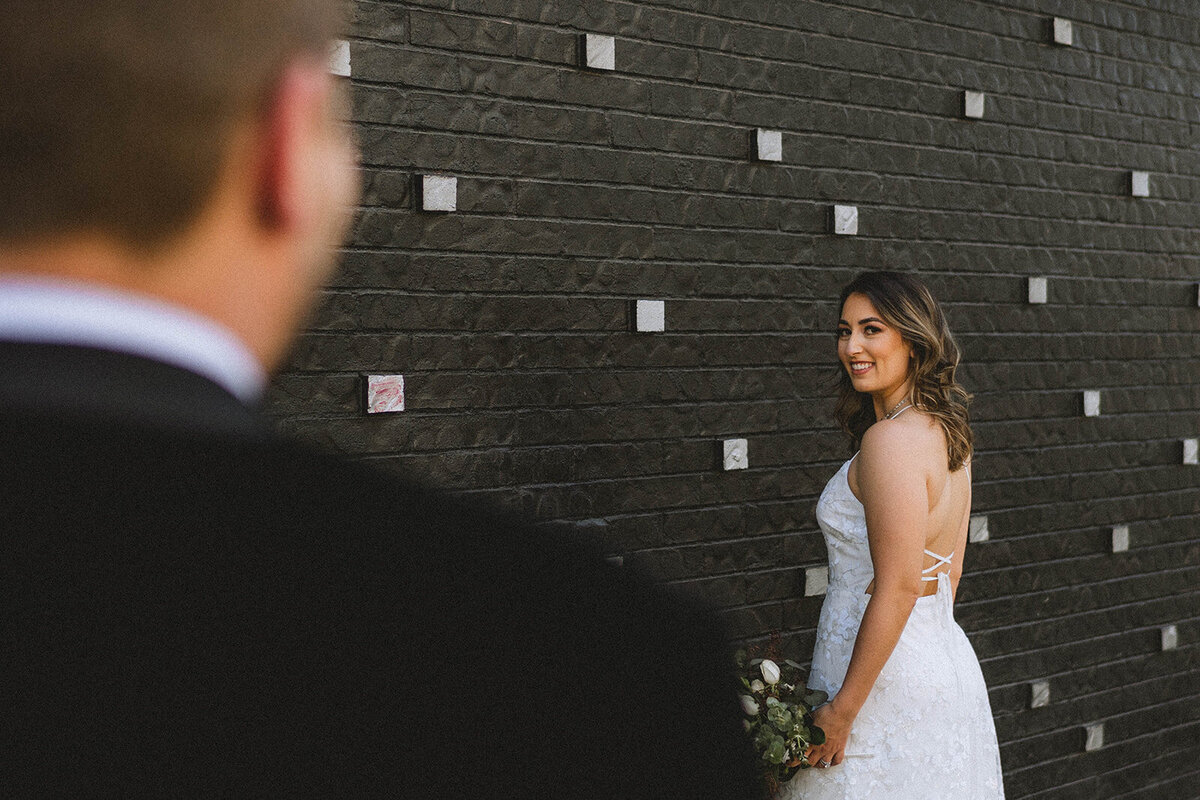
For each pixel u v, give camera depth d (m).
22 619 0.31
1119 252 4.98
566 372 3.44
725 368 3.78
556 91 3.40
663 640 0.38
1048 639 4.72
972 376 4.46
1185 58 5.27
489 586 0.36
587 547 0.39
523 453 3.35
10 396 0.31
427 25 3.15
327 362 3.02
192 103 0.33
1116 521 4.96
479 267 3.27
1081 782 4.83
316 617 0.34
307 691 0.33
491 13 3.27
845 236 4.08
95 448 0.31
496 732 0.35
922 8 4.30
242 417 0.34
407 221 3.14
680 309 3.67
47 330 0.31
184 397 0.33
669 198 3.64
